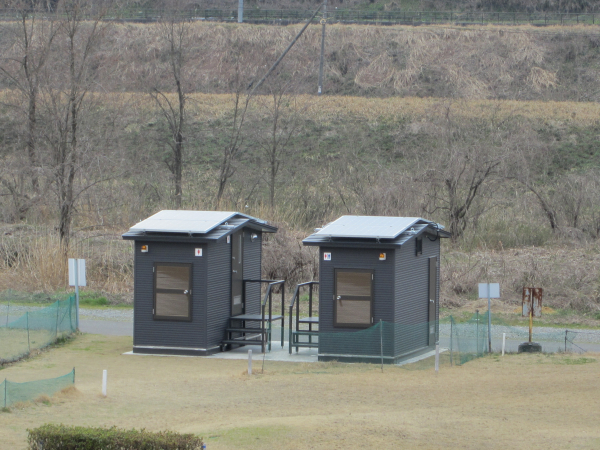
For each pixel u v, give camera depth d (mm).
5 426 34656
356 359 55844
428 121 174125
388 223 59062
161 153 156250
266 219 115312
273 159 136125
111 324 73375
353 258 56375
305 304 84938
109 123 132375
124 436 27156
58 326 64625
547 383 46531
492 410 39719
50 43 107812
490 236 112875
